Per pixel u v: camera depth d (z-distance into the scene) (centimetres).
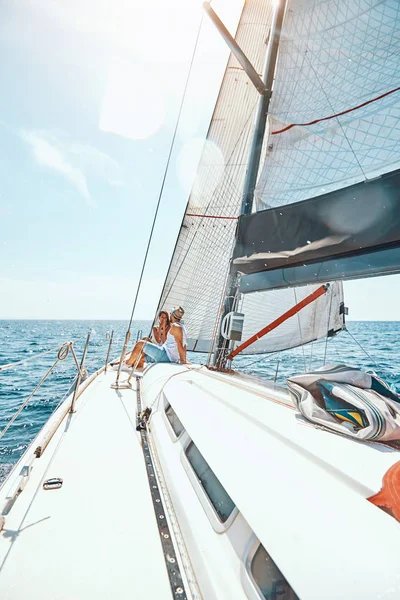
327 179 313
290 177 338
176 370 278
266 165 357
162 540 106
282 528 75
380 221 191
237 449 113
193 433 135
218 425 136
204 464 125
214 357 312
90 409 230
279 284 260
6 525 109
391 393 133
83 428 194
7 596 83
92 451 165
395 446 112
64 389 916
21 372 1204
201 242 467
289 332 426
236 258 279
